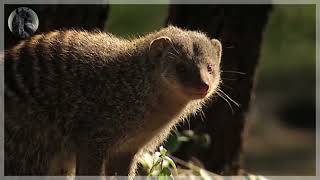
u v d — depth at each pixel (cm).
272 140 2870
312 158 2591
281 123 3130
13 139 977
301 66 3269
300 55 3203
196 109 1079
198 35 1036
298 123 3175
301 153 2670
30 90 976
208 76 990
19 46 1014
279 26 2977
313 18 2911
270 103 3244
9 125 973
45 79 978
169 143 1213
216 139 1342
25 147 982
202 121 1338
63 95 975
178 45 999
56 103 977
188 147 1329
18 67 985
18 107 973
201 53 1004
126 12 2852
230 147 1348
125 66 988
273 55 3231
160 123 1015
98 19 1247
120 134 985
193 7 1326
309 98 3234
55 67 982
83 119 973
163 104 998
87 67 980
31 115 976
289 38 3062
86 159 977
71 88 975
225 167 1351
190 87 970
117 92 977
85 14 1233
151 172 992
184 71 984
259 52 1349
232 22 1318
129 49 1005
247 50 1329
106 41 1017
